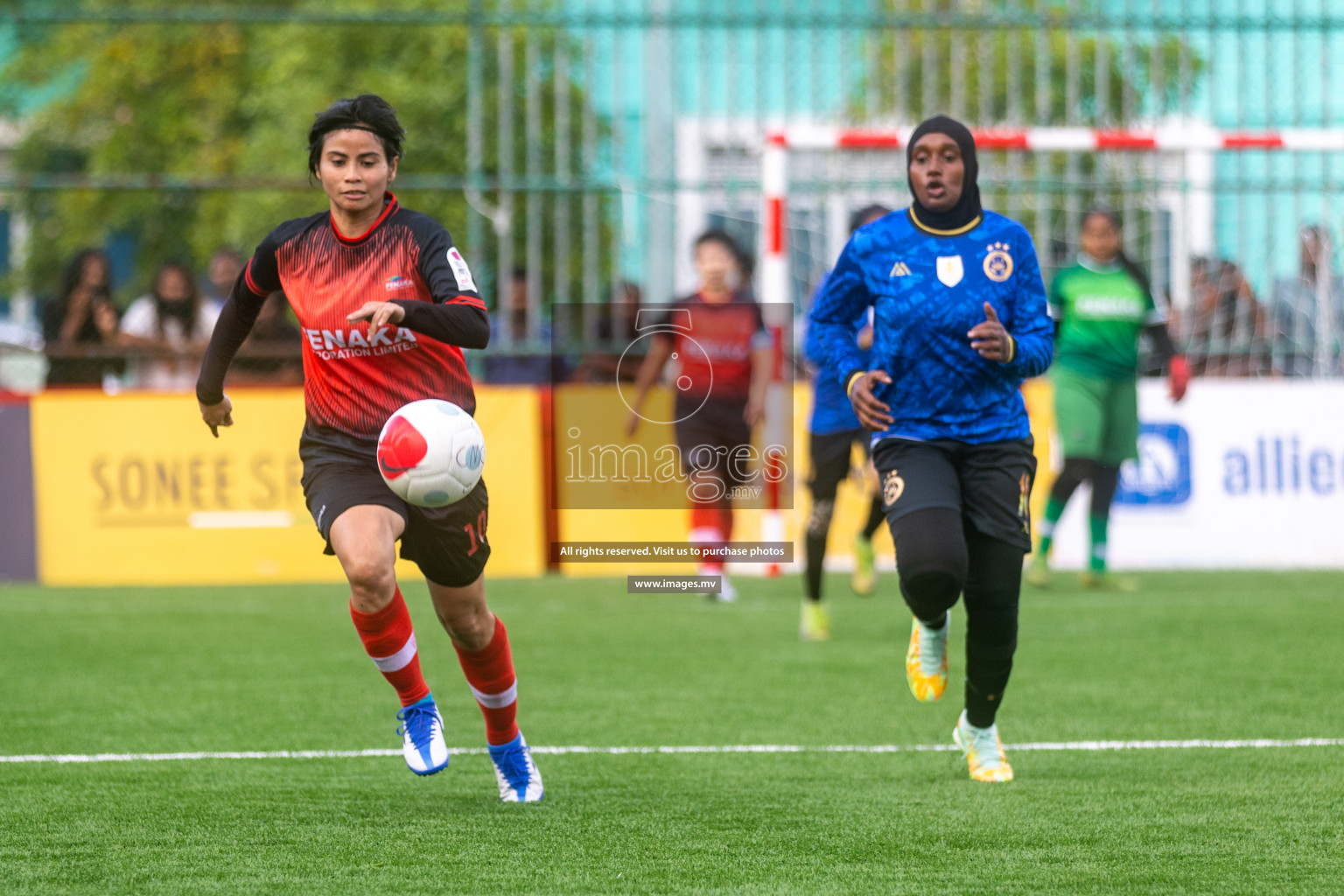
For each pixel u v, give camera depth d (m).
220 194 53.56
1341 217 41.41
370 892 12.04
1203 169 44.12
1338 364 41.34
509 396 39.00
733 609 32.75
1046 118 40.50
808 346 17.27
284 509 38.62
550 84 48.22
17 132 66.19
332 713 20.72
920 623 16.14
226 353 15.20
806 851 13.32
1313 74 43.75
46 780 16.45
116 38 62.16
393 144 14.31
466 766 17.33
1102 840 13.72
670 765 17.31
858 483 41.47
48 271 53.03
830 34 45.62
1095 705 21.12
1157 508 40.69
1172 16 40.34
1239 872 12.64
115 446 38.41
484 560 14.44
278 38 58.72
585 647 27.09
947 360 15.99
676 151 41.69
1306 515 40.78
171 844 13.63
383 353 14.37
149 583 38.16
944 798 15.51
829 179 41.69
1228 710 20.70
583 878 12.44
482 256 41.56
